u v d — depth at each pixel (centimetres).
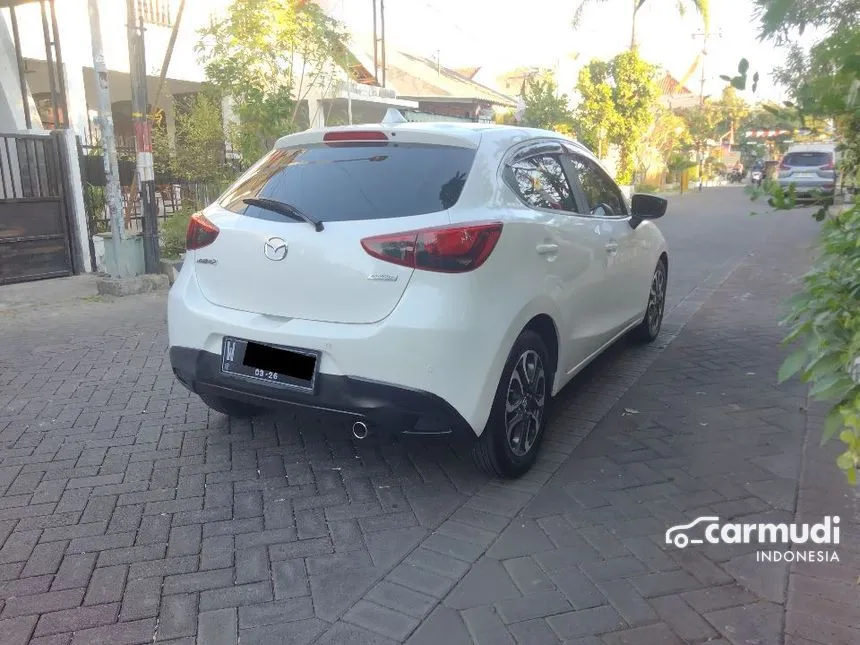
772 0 172
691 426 461
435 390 328
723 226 1794
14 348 654
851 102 182
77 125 1316
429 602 286
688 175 3272
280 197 372
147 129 909
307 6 1019
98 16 842
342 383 337
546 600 287
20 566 312
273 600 289
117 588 297
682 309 812
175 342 390
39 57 1262
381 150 378
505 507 360
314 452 426
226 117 1195
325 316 344
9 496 374
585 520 347
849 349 195
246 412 465
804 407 489
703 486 379
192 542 331
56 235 951
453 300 327
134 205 1045
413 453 423
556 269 402
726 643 261
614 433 452
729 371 575
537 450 407
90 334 704
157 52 1457
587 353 475
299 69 1177
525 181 401
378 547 326
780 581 297
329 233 342
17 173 917
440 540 331
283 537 335
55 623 275
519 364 379
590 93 2578
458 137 371
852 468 191
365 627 272
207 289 382
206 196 1053
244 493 377
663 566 308
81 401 513
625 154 2667
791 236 1543
